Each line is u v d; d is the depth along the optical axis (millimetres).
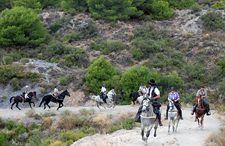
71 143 12578
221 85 22812
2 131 15344
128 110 19391
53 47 32531
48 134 15922
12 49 32156
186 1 45062
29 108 20922
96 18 40812
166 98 22766
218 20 35375
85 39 36812
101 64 25344
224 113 17406
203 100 12922
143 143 10281
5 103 22234
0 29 32438
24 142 15047
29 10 36219
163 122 15086
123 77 23750
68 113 18109
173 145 9812
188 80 26188
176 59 30109
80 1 43375
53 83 25422
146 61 30703
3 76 24391
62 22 39812
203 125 14016
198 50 30797
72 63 30281
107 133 14750
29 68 26828
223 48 29516
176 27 37938
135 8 39062
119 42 33875
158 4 41188
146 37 35438
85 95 24312
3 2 48000
